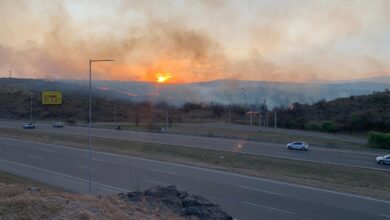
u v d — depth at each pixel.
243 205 22.02
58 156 42.78
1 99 128.38
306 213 20.33
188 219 12.94
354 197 24.38
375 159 42.62
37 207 11.34
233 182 28.98
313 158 42.59
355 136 70.56
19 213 10.73
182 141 56.94
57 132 68.62
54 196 13.23
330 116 87.12
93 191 25.44
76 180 29.39
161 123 94.31
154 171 33.72
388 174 33.91
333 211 20.81
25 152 45.88
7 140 58.25
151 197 14.94
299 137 65.00
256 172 33.81
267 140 58.38
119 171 33.66
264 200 23.30
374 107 86.38
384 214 20.34
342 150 49.81
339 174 33.84
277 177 31.12
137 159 40.94
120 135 64.81
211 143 55.03
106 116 111.81
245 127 84.75
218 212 14.38
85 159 40.75
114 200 13.66
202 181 29.34
